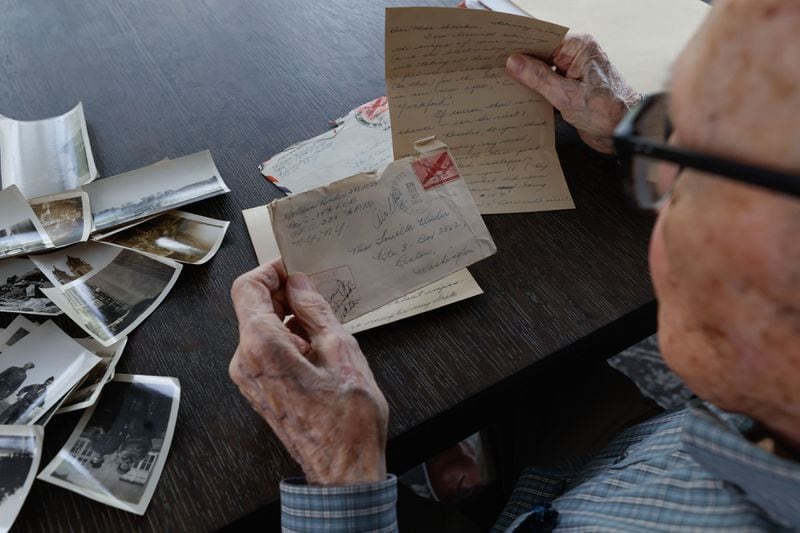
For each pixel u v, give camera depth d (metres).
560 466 0.83
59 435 0.65
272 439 0.64
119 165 0.94
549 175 0.88
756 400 0.41
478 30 0.79
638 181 0.42
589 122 0.85
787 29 0.31
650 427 0.73
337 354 0.62
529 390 0.74
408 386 0.67
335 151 0.93
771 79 0.31
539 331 0.71
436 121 0.86
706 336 0.40
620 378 0.96
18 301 0.76
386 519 0.58
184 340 0.72
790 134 0.31
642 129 0.41
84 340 0.73
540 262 0.78
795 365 0.37
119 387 0.69
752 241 0.34
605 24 1.03
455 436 0.70
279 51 1.14
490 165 0.89
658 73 0.93
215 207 0.86
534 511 0.66
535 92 0.86
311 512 0.57
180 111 1.03
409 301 0.74
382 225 0.71
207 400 0.67
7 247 0.80
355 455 0.58
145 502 0.60
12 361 0.71
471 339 0.71
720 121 0.33
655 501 0.58
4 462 0.63
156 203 0.86
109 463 0.63
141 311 0.75
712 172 0.34
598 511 0.63
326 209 0.70
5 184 0.92
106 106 1.05
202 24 1.22
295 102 1.03
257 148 0.95
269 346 0.59
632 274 0.76
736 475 0.45
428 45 0.79
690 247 0.37
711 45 0.34
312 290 0.67
